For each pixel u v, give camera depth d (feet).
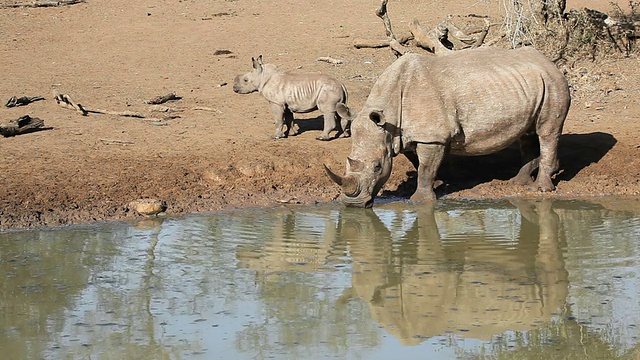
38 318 51.11
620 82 112.98
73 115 99.91
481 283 56.24
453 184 83.10
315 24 150.00
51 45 138.82
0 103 104.12
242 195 78.33
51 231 68.80
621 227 68.59
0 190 74.90
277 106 91.86
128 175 80.18
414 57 75.97
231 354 45.91
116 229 69.41
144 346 47.01
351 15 156.87
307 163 85.15
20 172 79.46
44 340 47.93
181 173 81.15
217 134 93.81
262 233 68.03
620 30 125.59
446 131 74.69
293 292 55.26
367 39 131.54
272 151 87.45
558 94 77.30
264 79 91.97
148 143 89.97
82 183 77.87
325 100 90.74
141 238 66.95
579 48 124.57
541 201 77.51
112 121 97.91
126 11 164.25
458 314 51.52
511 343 47.50
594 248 63.10
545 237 66.08
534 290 54.85
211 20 155.74
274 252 63.26
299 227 69.72
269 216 73.20
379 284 56.54
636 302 52.65
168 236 67.46
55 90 104.01
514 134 76.84
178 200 76.18
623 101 105.91
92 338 48.21
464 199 78.48
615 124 96.68
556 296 53.88
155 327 49.73
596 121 98.32
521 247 63.67
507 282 56.39
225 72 120.57
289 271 59.26
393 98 74.54
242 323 50.34
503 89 75.31
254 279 57.67
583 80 114.42
